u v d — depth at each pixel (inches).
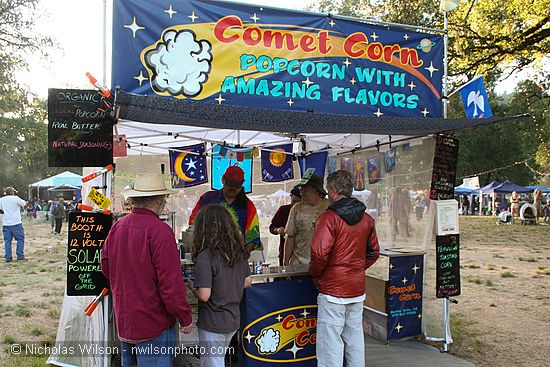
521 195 1396.4
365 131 176.1
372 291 224.5
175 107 132.0
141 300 118.5
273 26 183.6
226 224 135.1
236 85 177.5
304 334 165.2
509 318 267.1
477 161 1525.6
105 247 126.5
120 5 163.6
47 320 256.4
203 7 173.8
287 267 175.8
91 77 137.2
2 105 1085.8
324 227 148.8
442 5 213.0
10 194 478.0
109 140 149.2
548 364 195.5
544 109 832.3
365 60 198.7
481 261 488.7
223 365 135.6
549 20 512.7
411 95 206.8
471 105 203.6
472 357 202.4
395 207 242.1
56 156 146.5
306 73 188.1
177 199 336.8
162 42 168.1
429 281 218.7
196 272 131.6
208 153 309.6
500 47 539.2
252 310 157.2
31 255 518.6
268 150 298.5
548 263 473.4
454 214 206.7
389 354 199.0
